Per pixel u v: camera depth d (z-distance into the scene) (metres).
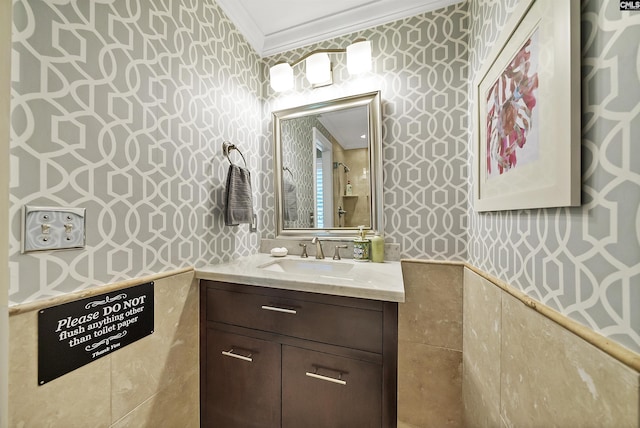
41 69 0.61
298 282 0.90
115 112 0.79
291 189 1.54
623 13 0.39
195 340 1.07
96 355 0.73
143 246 0.88
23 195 0.58
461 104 1.21
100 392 0.74
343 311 0.86
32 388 0.59
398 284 0.85
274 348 0.95
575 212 0.48
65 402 0.66
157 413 0.91
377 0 1.30
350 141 1.41
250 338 0.99
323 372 0.88
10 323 0.56
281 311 0.94
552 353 0.53
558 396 0.51
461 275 1.20
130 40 0.83
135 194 0.85
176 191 1.01
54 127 0.64
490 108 0.88
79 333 0.69
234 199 1.25
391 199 1.33
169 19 0.99
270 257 1.45
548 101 0.54
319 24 1.44
